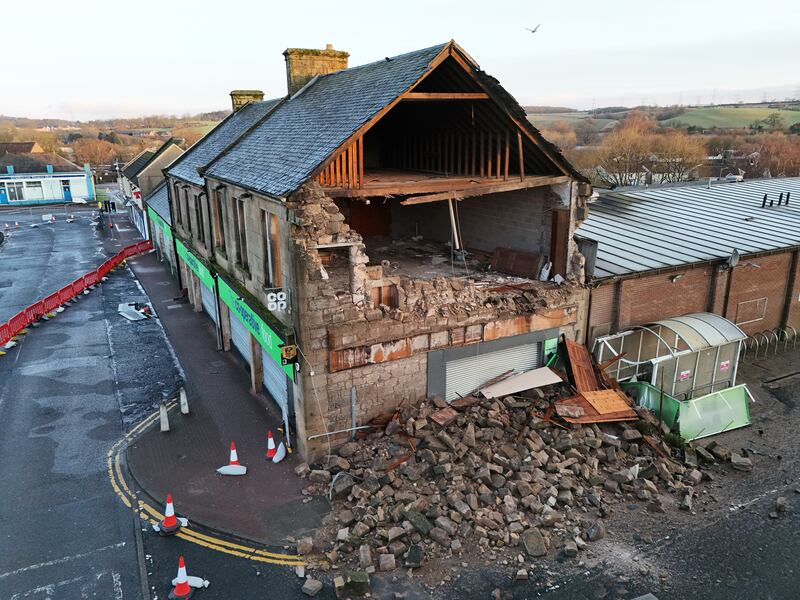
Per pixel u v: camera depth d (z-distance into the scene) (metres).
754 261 20.41
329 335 13.30
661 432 14.66
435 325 14.56
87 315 27.02
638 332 17.83
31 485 13.55
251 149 18.58
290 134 16.88
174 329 24.88
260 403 17.70
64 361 21.28
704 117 158.75
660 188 31.84
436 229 22.80
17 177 71.44
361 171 13.66
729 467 13.78
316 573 10.66
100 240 48.22
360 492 12.33
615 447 13.77
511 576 10.36
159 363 21.03
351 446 13.81
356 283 13.54
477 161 18.31
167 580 10.56
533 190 17.52
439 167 18.91
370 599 9.92
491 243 19.83
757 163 83.19
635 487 12.66
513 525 11.38
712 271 19.53
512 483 12.36
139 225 52.22
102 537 11.76
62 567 10.90
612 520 11.84
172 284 33.09
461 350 15.17
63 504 12.83
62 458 14.71
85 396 18.33
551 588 10.11
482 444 13.44
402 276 17.64
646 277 17.89
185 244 26.20
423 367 14.79
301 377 13.35
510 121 14.93
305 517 12.20
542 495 12.20
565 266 16.78
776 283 21.61
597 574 10.41
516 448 13.47
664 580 10.26
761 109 173.75
